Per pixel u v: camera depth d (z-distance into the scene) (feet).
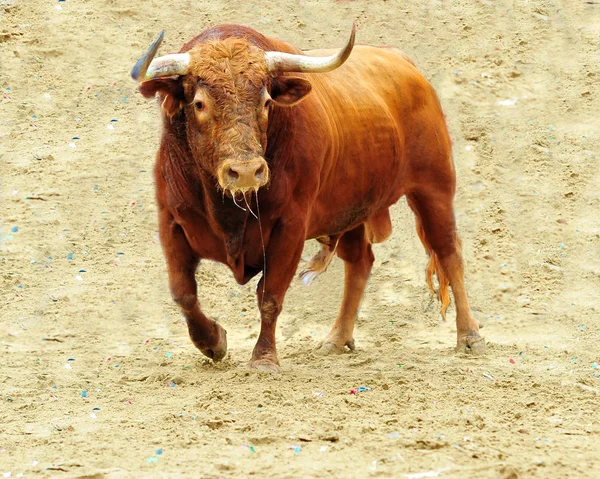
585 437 68.33
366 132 92.48
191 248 85.51
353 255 100.37
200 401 75.20
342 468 60.39
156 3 181.37
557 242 132.77
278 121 80.12
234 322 111.34
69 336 102.47
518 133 155.33
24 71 162.91
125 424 70.44
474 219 136.36
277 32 174.29
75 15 177.06
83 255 121.90
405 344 105.50
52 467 60.95
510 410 74.69
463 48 174.81
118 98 158.30
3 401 78.23
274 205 81.61
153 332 105.40
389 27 179.11
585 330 111.34
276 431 67.62
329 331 108.17
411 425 69.41
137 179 139.44
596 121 159.33
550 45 177.68
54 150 145.48
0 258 120.06
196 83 76.79
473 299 120.57
